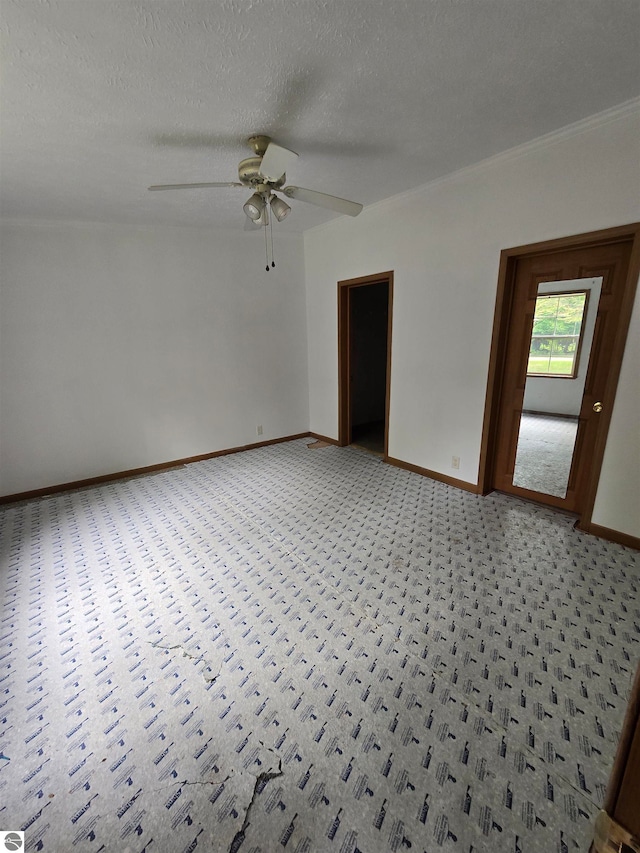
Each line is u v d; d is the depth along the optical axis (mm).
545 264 2656
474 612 1954
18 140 1974
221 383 4355
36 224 3189
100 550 2629
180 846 1117
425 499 3209
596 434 2639
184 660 1741
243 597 2131
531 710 1461
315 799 1215
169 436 4129
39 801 1232
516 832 1120
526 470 3078
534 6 1271
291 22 1290
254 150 2133
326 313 4484
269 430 4836
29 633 1922
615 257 2344
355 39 1394
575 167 2256
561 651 1713
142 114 1801
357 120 1972
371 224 3635
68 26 1244
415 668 1653
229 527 2883
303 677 1632
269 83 1622
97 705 1544
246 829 1150
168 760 1339
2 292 3145
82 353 3535
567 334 2646
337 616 1963
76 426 3615
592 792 1205
